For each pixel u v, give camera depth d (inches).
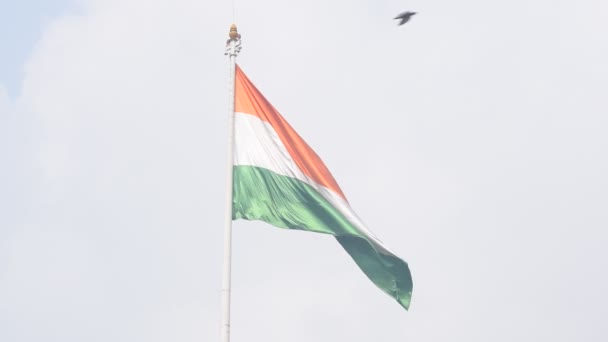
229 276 1318.9
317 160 1544.0
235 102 1517.0
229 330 1275.8
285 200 1445.6
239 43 1546.5
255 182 1444.4
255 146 1478.8
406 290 1478.8
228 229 1360.7
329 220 1453.0
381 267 1482.5
